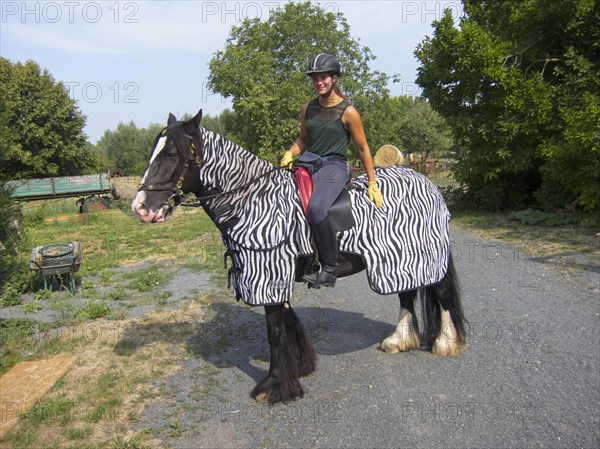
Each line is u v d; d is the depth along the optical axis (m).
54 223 15.09
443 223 4.18
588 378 3.80
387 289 3.78
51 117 28.52
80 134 30.47
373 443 3.14
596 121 9.16
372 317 5.34
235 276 3.61
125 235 11.89
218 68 20.78
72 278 6.78
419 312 5.50
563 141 10.23
